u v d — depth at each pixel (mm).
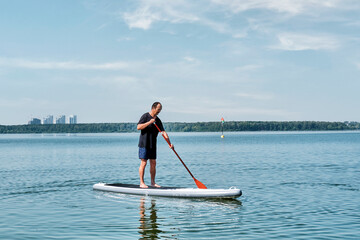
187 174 14930
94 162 22297
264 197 9320
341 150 33562
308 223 6648
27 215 7461
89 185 11875
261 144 50656
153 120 9812
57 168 18172
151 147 10062
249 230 6238
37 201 9008
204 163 20469
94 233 6125
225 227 6438
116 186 10422
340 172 15203
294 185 11453
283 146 43469
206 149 38406
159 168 17703
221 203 8586
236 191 9180
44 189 10984
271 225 6539
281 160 22141
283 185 11469
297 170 16109
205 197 9281
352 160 21734
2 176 14562
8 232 6223
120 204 8562
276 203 8516
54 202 8859
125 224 6715
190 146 47719
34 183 12398
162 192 9625
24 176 14547
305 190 10422
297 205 8250
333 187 10992
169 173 15391
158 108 9898
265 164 19391
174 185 12000
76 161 23312
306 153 29359
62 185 11883
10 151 38469
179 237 5863
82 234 6078
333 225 6500
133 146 51531
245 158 24203
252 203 8547
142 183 10188
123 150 39656
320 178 13219
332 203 8453
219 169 16875
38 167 18875
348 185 11414
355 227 6355
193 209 7949
